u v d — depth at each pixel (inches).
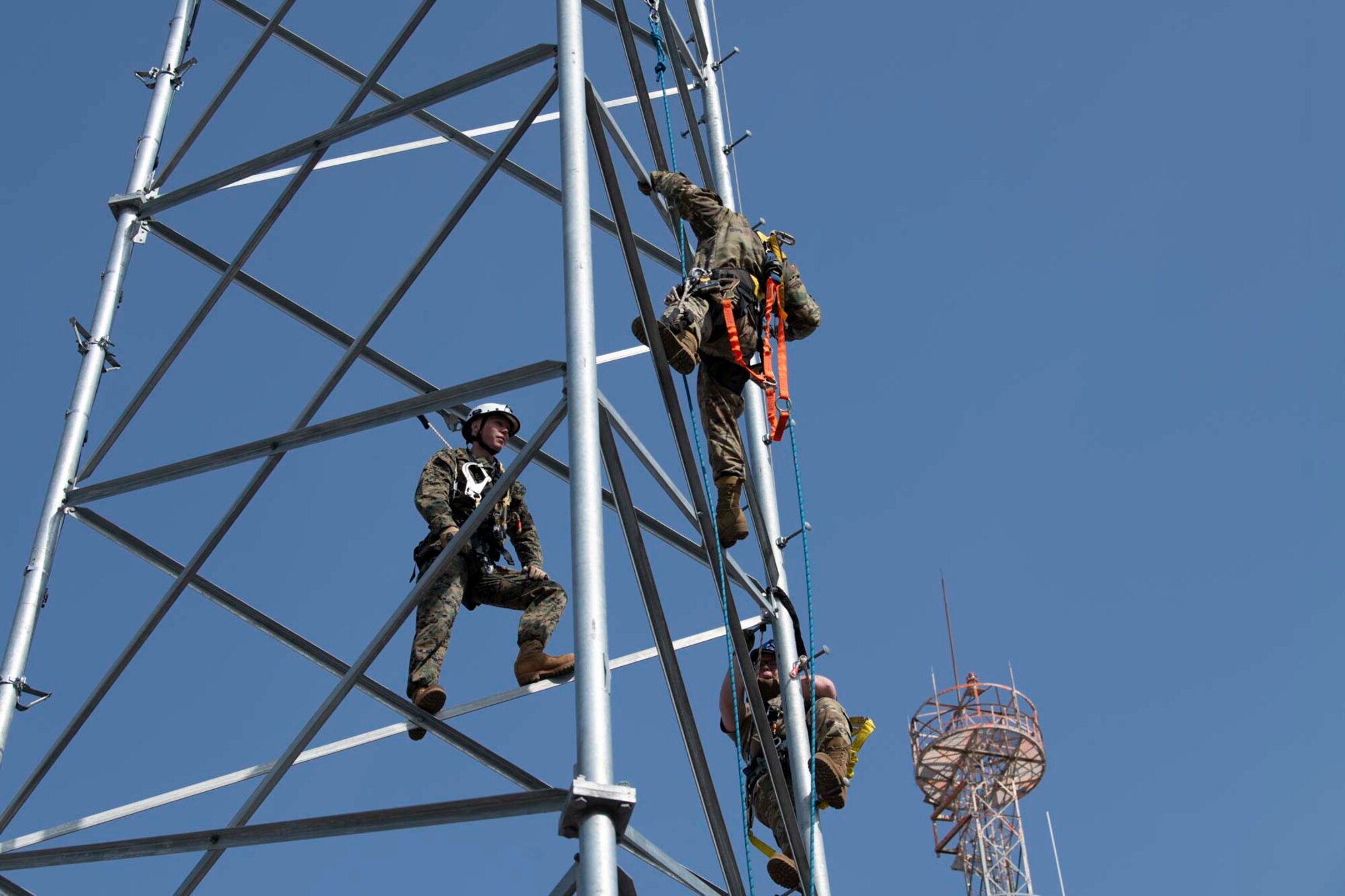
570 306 335.3
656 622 335.6
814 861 399.9
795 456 425.1
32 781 409.7
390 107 455.8
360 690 402.6
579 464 312.3
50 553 434.3
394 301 429.1
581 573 298.2
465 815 317.7
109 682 412.8
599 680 289.0
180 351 459.8
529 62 426.3
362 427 397.7
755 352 418.3
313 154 472.7
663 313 385.1
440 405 374.6
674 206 450.9
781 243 438.0
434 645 408.2
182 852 346.3
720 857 345.4
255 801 378.0
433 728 393.7
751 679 384.2
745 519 395.2
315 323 487.8
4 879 381.1
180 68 550.3
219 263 495.8
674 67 518.9
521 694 410.9
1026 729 1256.2
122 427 454.3
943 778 1258.0
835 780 416.2
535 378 343.3
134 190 506.0
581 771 281.6
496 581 432.8
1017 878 1200.8
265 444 411.8
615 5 470.0
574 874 296.0
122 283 490.0
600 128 379.9
